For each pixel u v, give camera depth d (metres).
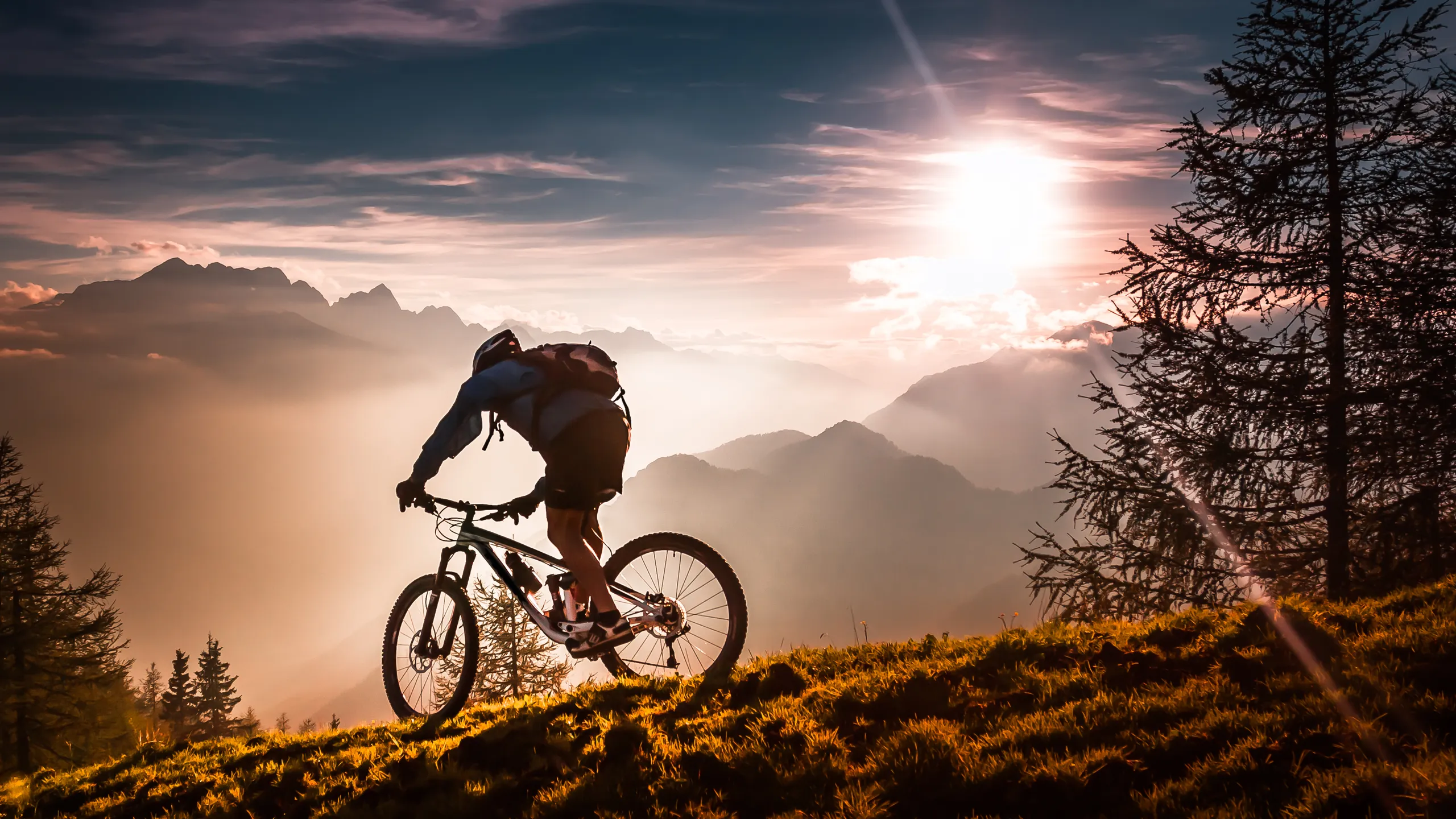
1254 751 3.94
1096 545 14.73
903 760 4.39
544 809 4.66
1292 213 14.35
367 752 6.30
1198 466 14.24
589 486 5.94
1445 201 13.36
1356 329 14.02
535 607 6.30
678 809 4.39
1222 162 14.86
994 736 4.57
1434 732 3.83
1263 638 5.31
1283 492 14.02
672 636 6.41
